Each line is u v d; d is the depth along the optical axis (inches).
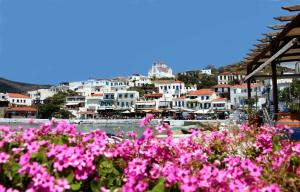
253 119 511.2
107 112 5177.2
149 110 4517.7
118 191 110.6
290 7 358.3
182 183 106.4
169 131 153.2
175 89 6058.1
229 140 181.0
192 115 4232.3
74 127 145.3
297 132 301.9
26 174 107.0
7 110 4734.3
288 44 412.2
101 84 7204.7
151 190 108.4
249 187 109.0
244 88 4116.6
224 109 4394.7
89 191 116.3
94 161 123.1
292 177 122.9
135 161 124.3
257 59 628.7
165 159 141.1
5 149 121.4
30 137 128.6
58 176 111.1
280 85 1796.3
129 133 160.1
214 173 113.7
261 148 169.6
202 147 167.3
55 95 6314.0
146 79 7263.8
